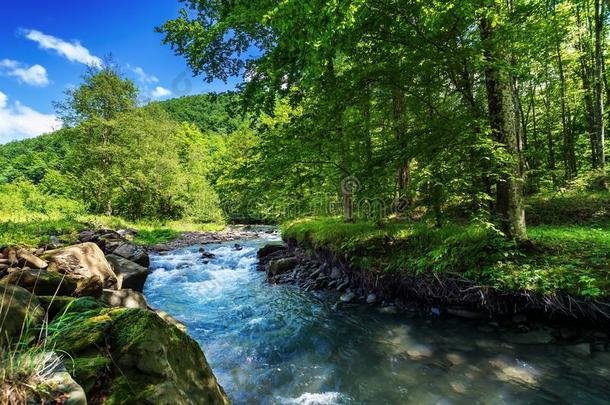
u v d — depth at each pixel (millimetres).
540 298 5328
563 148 19062
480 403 3873
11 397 1780
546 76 16422
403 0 6039
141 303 5832
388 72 6789
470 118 6227
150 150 31422
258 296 8969
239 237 24656
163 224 29859
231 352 5578
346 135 8797
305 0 4324
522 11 6137
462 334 5605
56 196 32125
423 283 6754
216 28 5883
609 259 5777
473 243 6398
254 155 9711
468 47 6191
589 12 14820
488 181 6555
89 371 2314
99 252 7059
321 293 8797
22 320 2756
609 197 11891
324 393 4285
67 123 28422
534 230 9461
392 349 5375
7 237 9453
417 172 6395
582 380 4121
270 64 6078
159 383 2451
